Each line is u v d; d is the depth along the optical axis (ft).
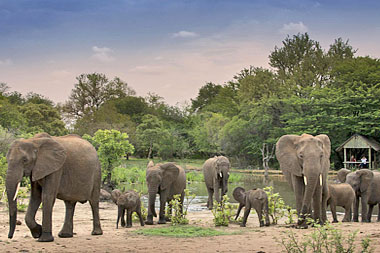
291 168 45.09
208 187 74.59
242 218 53.52
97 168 38.78
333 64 245.65
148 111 333.01
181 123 311.47
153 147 247.50
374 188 53.83
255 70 298.56
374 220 56.95
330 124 173.58
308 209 42.83
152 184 49.75
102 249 29.40
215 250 28.48
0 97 246.47
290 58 289.12
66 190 35.45
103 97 350.43
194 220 54.95
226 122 242.37
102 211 66.49
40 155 32.99
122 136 106.52
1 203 62.90
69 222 37.45
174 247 30.19
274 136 200.13
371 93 174.29
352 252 23.86
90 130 238.07
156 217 55.36
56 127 232.73
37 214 55.62
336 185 52.24
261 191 47.19
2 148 121.08
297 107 201.16
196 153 273.13
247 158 222.69
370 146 164.35
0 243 32.14
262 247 29.25
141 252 28.09
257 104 211.20
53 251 28.50
